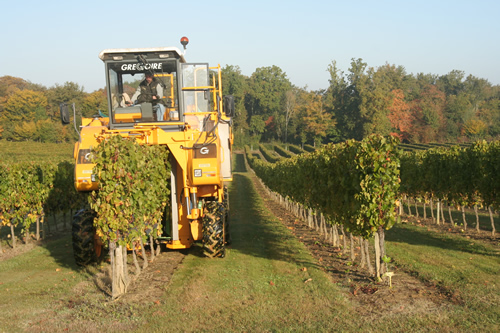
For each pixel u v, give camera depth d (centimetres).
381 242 766
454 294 690
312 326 577
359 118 9488
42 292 761
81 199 1681
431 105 9994
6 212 1191
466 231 1388
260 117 12388
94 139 886
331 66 11800
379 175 735
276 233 1410
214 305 674
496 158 1191
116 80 930
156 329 580
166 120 930
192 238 970
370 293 715
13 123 9569
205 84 990
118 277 723
